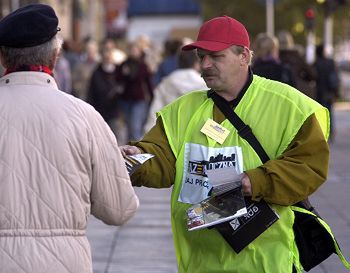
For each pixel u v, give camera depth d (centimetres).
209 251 903
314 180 869
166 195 2411
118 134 3431
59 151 751
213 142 897
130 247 1727
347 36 10162
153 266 1577
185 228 912
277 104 894
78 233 760
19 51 774
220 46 890
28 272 730
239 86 907
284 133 884
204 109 916
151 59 4119
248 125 893
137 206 804
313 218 901
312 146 870
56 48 786
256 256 882
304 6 7025
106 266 1574
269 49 1786
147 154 900
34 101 765
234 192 862
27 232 738
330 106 3572
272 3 4544
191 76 2086
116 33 11456
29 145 750
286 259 878
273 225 884
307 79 2286
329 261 1588
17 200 741
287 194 866
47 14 776
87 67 3747
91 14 10438
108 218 792
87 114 774
